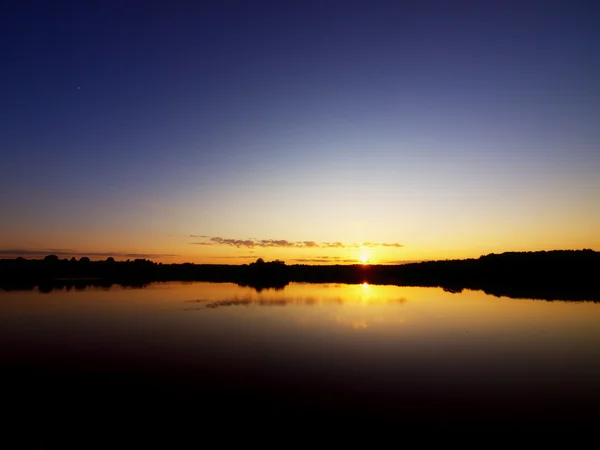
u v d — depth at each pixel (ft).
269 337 76.38
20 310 108.68
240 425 39.42
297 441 36.37
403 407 44.06
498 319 95.55
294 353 65.51
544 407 44.57
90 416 41.55
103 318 96.37
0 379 53.21
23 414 42.04
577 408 44.32
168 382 51.78
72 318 96.68
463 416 42.11
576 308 112.88
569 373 56.13
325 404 44.86
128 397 46.57
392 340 74.33
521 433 38.34
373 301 127.54
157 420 40.45
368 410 43.21
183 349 67.97
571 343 72.79
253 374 54.90
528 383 52.11
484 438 37.40
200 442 36.14
